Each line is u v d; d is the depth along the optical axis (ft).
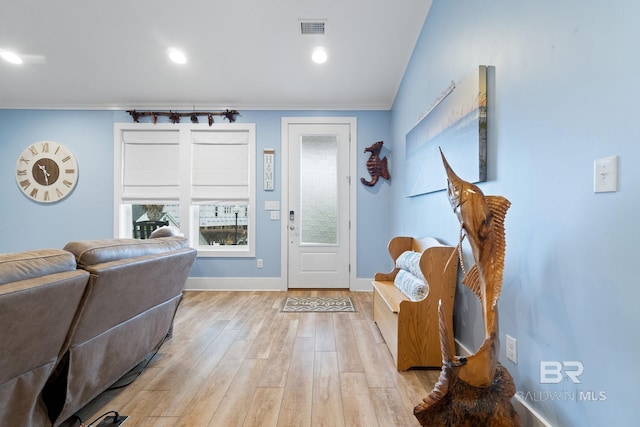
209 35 9.63
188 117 13.16
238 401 5.19
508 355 4.60
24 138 13.15
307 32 9.50
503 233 3.83
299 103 13.00
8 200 13.20
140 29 9.39
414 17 8.78
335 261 13.24
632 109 2.77
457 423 3.47
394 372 6.20
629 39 2.79
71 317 3.85
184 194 13.15
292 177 13.21
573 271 3.43
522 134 4.30
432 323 6.33
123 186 13.24
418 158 8.64
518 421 3.57
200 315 9.75
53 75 11.35
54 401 4.20
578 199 3.36
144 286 5.23
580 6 3.31
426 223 8.17
